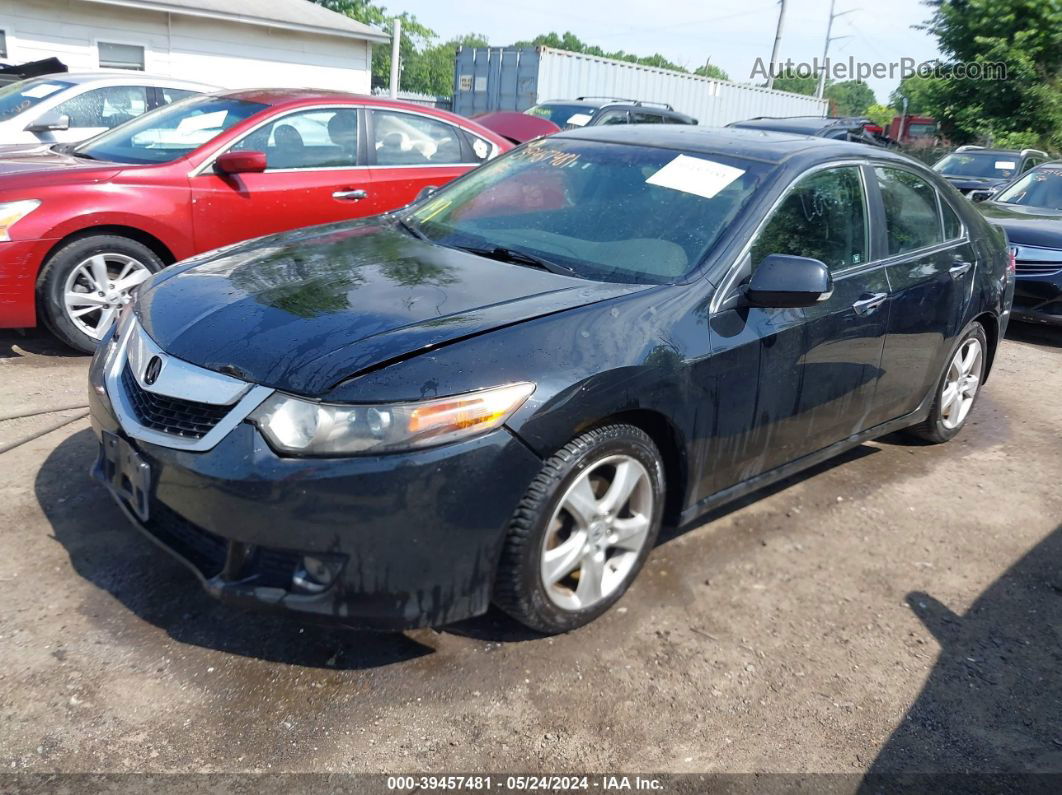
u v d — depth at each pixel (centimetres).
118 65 1623
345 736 258
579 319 298
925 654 322
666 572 357
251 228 593
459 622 313
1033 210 889
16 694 262
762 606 341
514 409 268
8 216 505
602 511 303
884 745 275
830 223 389
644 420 313
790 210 369
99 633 291
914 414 468
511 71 1992
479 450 262
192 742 252
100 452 324
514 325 288
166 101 895
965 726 287
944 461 502
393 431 254
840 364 383
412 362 265
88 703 262
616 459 302
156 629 295
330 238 390
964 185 1441
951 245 466
